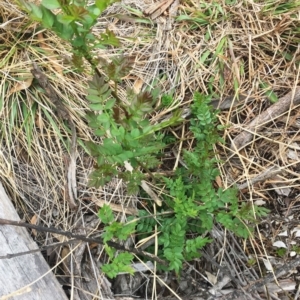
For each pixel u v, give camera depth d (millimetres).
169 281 710
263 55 792
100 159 549
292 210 744
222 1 821
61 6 452
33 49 765
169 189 699
